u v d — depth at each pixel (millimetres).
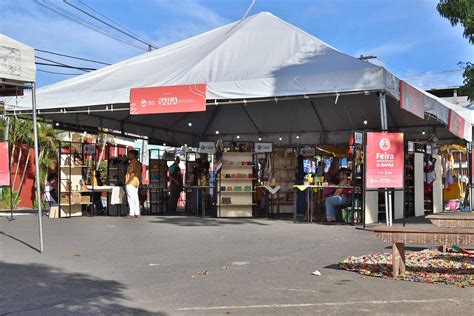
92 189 16781
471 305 5504
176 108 13664
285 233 11820
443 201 21188
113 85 14898
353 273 7156
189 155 22984
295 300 5715
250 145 17062
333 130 21328
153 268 7492
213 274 7078
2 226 13367
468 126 21062
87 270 7316
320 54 14125
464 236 6395
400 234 6750
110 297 5809
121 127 19688
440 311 5273
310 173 17234
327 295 5941
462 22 14641
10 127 24094
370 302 5633
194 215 17547
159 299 5742
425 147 17766
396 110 18328
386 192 12633
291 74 13047
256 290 6168
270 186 16359
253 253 8859
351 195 14320
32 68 8883
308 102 19203
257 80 13156
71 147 18047
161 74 15023
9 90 9883
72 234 11570
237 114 21500
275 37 15523
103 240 10523
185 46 17703
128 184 16156
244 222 14648
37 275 6957
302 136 22000
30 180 25750
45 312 5199
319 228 12938
